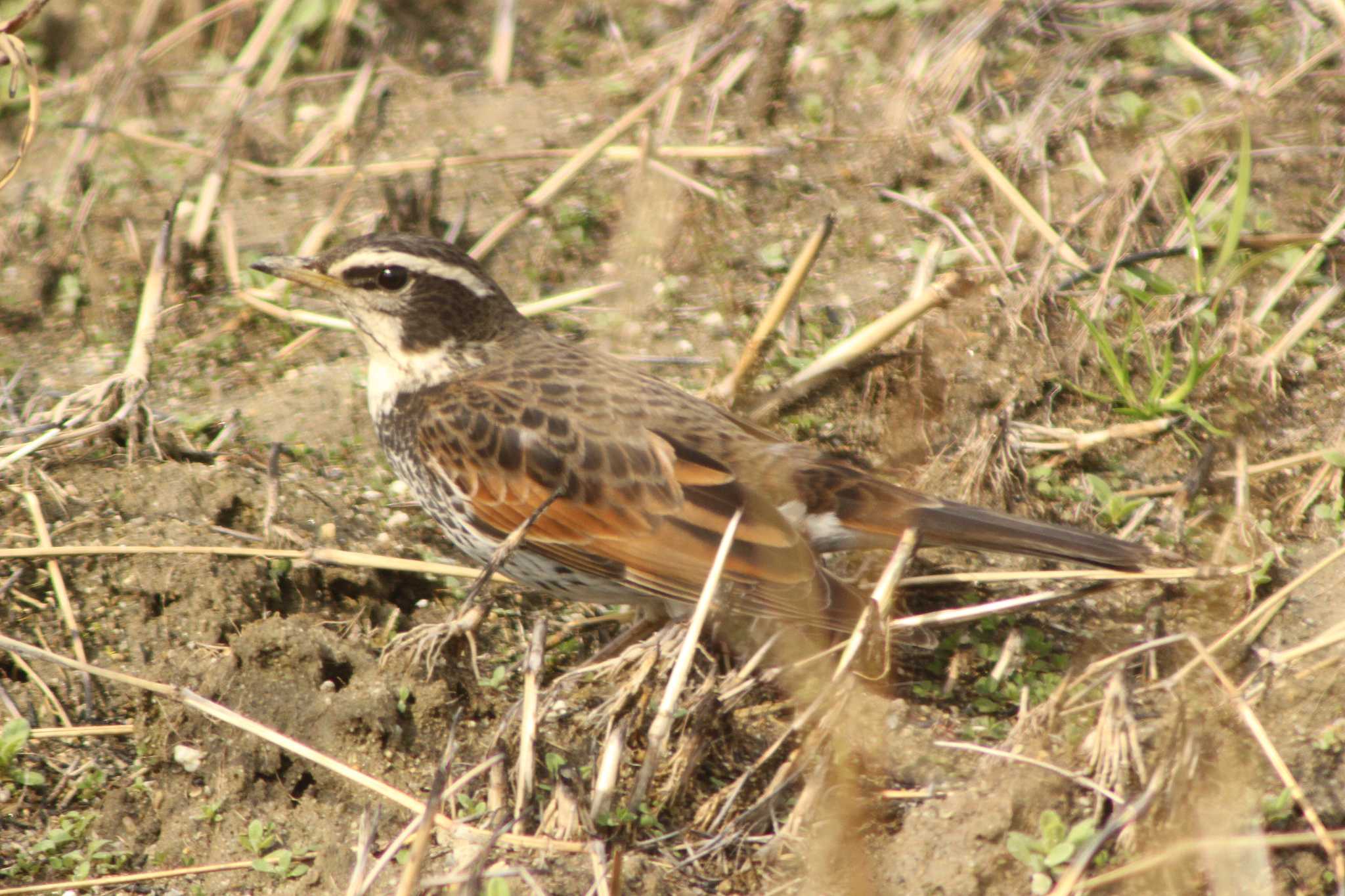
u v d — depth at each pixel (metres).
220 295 14.36
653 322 13.79
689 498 10.15
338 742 9.55
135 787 9.52
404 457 11.17
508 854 8.68
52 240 14.79
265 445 12.58
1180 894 8.45
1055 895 8.36
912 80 15.54
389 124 16.14
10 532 11.15
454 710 9.80
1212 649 10.00
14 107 16.34
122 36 17.12
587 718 9.68
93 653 10.41
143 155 15.82
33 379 13.39
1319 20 15.86
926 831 8.87
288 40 16.83
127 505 11.47
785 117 15.84
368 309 11.10
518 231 14.80
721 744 9.62
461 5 17.44
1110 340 13.06
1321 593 10.99
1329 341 13.22
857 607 9.59
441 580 11.34
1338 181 14.30
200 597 10.64
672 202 14.52
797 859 8.89
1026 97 15.47
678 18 17.25
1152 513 11.83
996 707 10.19
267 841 9.16
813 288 14.05
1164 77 15.56
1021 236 14.05
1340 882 8.68
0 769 9.45
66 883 8.91
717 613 10.16
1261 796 9.12
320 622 10.30
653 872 8.70
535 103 16.38
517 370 10.98
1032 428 12.31
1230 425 12.29
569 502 10.36
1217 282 13.38
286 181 15.55
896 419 12.34
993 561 11.41
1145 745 9.38
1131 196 14.12
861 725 9.74
